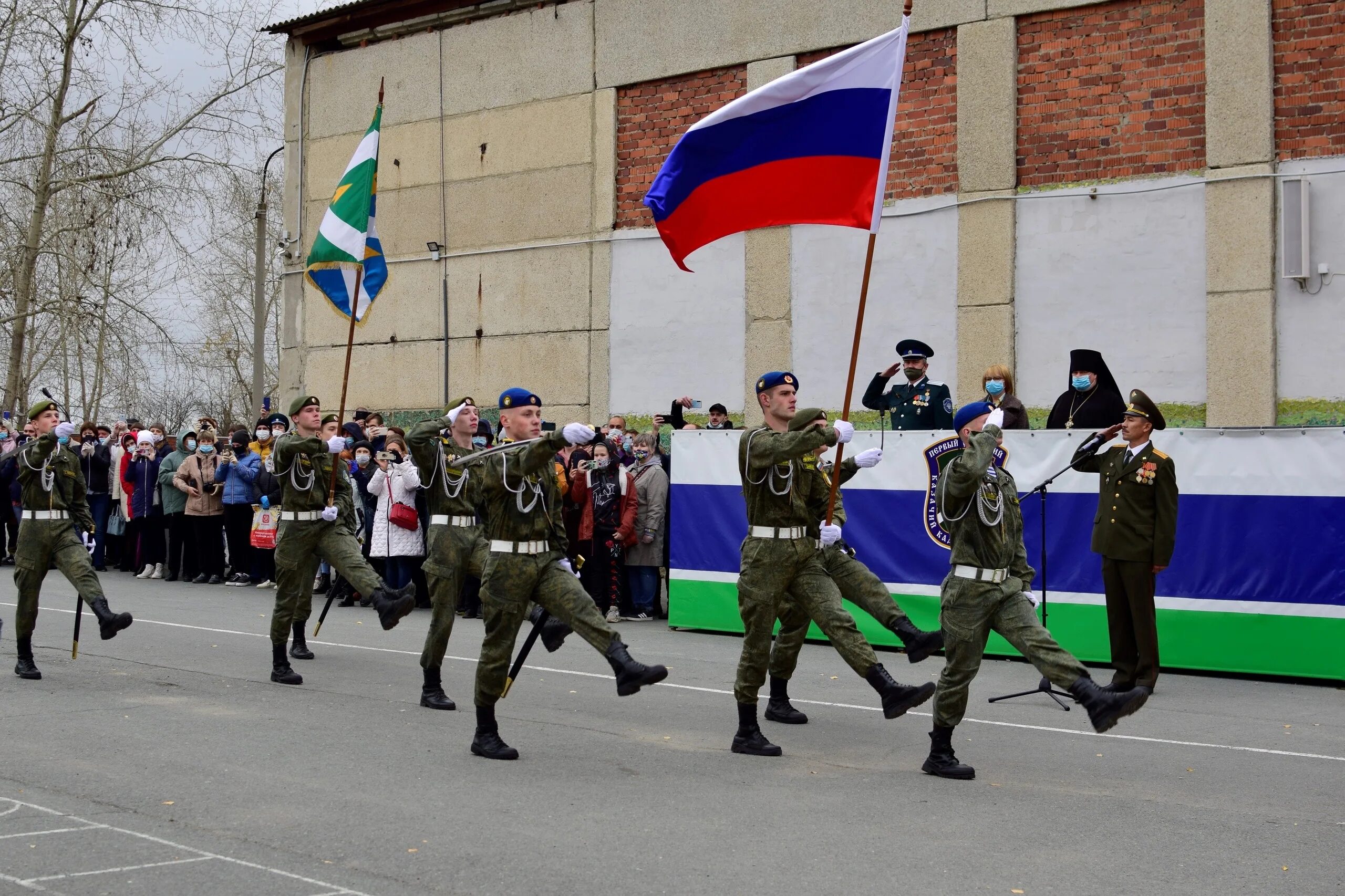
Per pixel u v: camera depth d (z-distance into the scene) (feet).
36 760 23.62
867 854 18.56
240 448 57.93
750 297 51.49
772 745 25.31
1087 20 44.73
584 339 55.77
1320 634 33.09
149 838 18.93
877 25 48.62
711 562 41.78
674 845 18.93
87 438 65.77
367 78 62.85
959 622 23.27
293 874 17.31
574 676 34.06
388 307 62.08
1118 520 32.07
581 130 55.98
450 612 29.76
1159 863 18.33
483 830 19.54
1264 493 33.73
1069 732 27.71
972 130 46.52
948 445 37.35
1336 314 40.68
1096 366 37.76
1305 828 20.30
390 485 47.39
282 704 29.55
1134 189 43.73
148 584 57.57
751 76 51.55
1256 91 41.60
